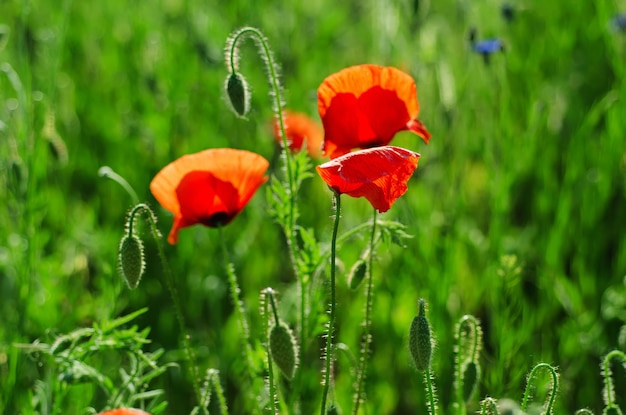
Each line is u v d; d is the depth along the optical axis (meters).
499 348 5.41
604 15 7.66
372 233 4.46
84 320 6.07
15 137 6.18
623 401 6.03
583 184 6.89
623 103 6.75
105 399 5.64
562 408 5.76
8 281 6.28
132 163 7.46
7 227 6.30
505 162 6.35
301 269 4.61
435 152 6.73
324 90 4.34
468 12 7.65
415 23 6.60
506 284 5.39
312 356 6.20
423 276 6.03
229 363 6.30
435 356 5.58
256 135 7.55
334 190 3.72
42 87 7.45
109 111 7.92
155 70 7.92
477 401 5.58
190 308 6.74
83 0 8.54
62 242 6.98
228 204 4.47
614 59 7.23
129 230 4.27
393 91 4.33
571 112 7.63
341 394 5.64
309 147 6.68
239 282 6.88
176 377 6.16
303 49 8.21
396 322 6.02
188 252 6.87
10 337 5.70
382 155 3.63
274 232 7.11
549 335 6.11
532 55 7.78
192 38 7.89
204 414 4.30
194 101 7.78
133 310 6.65
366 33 9.00
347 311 6.29
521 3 8.13
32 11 8.42
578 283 6.70
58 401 4.69
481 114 7.30
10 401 5.24
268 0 8.15
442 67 6.66
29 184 5.68
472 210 7.42
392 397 5.98
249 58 7.92
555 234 6.43
